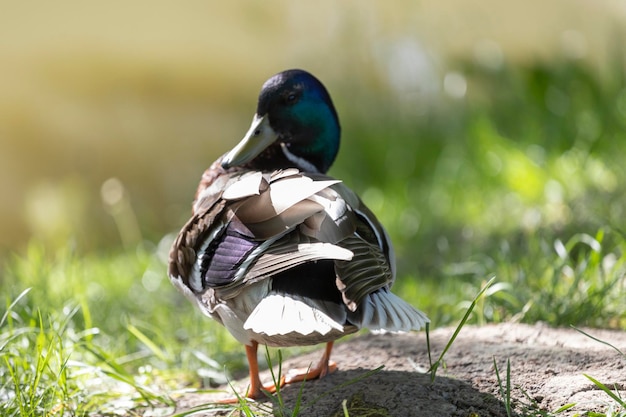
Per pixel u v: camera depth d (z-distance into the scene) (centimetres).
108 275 1182
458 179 1545
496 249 1048
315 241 565
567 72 1622
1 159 2233
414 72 1933
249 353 666
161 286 1131
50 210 1770
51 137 2291
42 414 642
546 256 909
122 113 2341
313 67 2062
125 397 702
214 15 2445
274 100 792
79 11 2509
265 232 578
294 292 565
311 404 616
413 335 752
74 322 884
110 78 2417
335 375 673
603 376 620
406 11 2017
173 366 814
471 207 1365
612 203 1134
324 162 827
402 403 598
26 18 2477
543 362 655
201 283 618
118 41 2475
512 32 1847
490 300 829
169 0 2583
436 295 973
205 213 630
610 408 559
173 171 2195
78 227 1730
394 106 1927
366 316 550
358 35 2027
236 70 2408
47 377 693
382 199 1577
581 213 1138
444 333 748
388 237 680
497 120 1650
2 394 683
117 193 1471
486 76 1758
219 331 898
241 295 589
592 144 1410
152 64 2434
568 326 775
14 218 2039
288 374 686
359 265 567
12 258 1211
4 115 2294
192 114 2342
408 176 1738
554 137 1483
